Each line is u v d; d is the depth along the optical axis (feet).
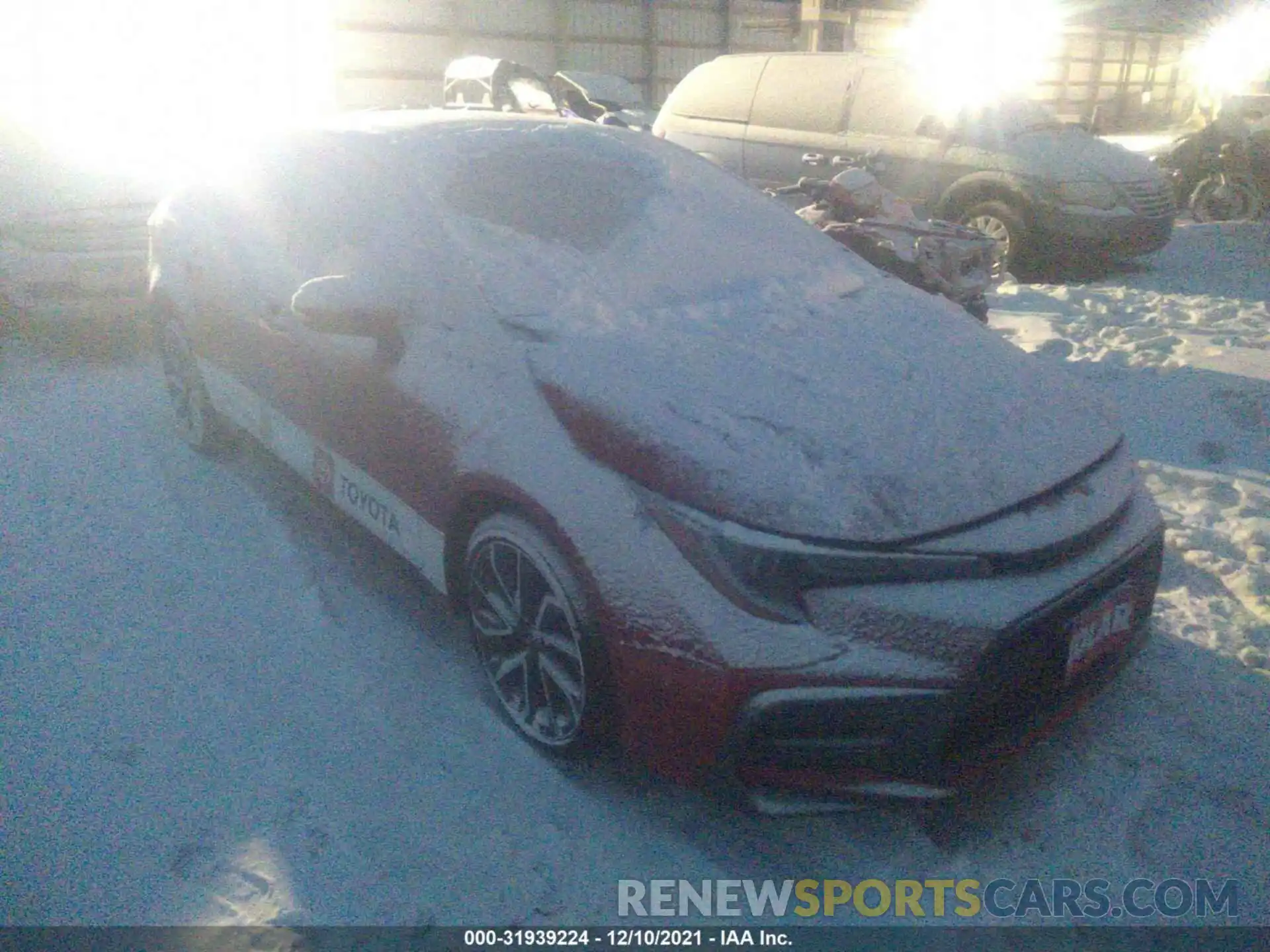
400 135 10.62
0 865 7.49
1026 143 26.86
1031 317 22.24
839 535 6.80
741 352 8.44
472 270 9.01
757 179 30.14
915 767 6.84
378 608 10.79
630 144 11.68
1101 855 7.73
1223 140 37.86
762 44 77.41
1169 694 9.48
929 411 7.95
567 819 7.95
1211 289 26.61
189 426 14.60
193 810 8.00
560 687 8.04
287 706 9.21
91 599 10.91
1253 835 7.89
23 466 14.25
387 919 7.05
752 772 6.95
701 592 6.89
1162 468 14.06
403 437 9.12
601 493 7.40
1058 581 7.14
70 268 17.39
